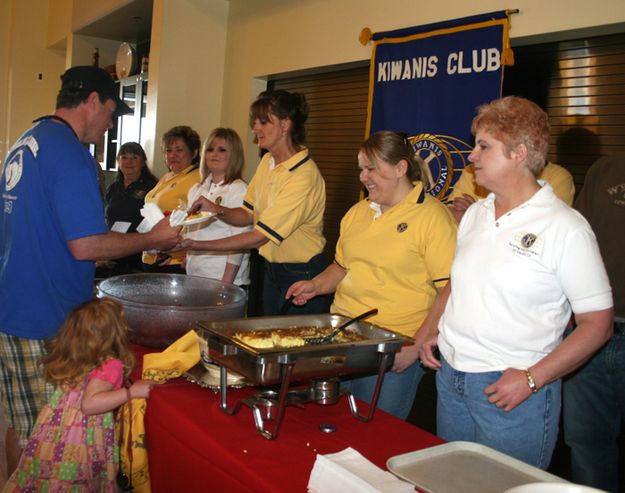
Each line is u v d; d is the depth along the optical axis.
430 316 1.74
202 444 1.34
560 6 2.38
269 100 2.49
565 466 2.53
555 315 1.42
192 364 1.64
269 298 2.76
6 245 1.86
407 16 3.03
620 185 2.07
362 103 3.53
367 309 1.91
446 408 1.59
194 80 4.47
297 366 1.35
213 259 3.09
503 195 1.45
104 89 1.94
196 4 4.41
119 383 1.69
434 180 2.89
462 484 1.14
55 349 1.69
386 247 1.87
